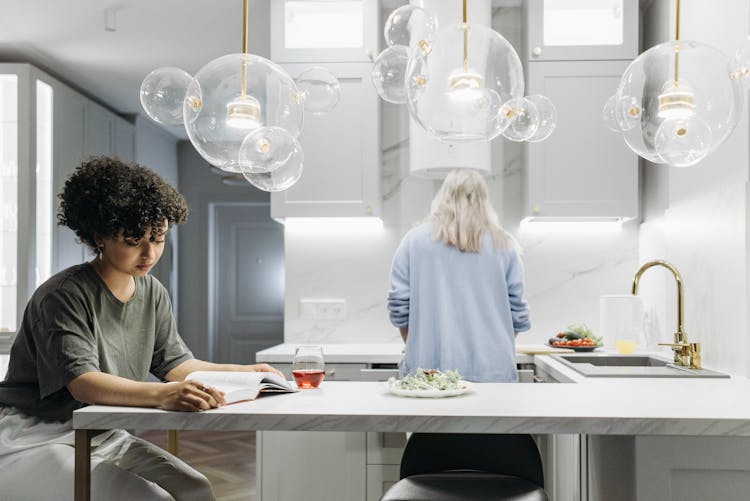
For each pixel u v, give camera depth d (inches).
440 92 53.1
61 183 188.7
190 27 161.3
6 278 173.2
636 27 135.7
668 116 59.9
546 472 102.6
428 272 98.3
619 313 114.4
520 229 148.6
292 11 146.3
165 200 73.1
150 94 80.6
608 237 147.5
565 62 136.2
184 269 280.5
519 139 92.5
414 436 72.5
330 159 139.0
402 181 150.3
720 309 98.3
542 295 147.9
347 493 114.7
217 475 162.9
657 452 64.2
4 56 180.5
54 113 185.0
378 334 149.3
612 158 135.6
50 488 64.3
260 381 68.2
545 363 111.0
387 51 77.8
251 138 64.4
